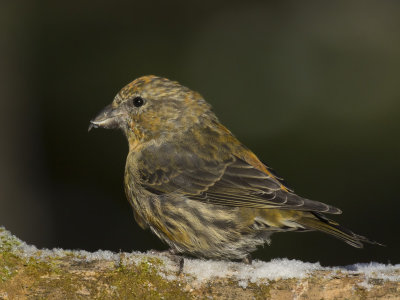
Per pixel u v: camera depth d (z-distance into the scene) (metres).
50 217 14.48
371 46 17.02
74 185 14.74
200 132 8.39
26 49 15.24
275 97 16.12
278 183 7.73
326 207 7.06
